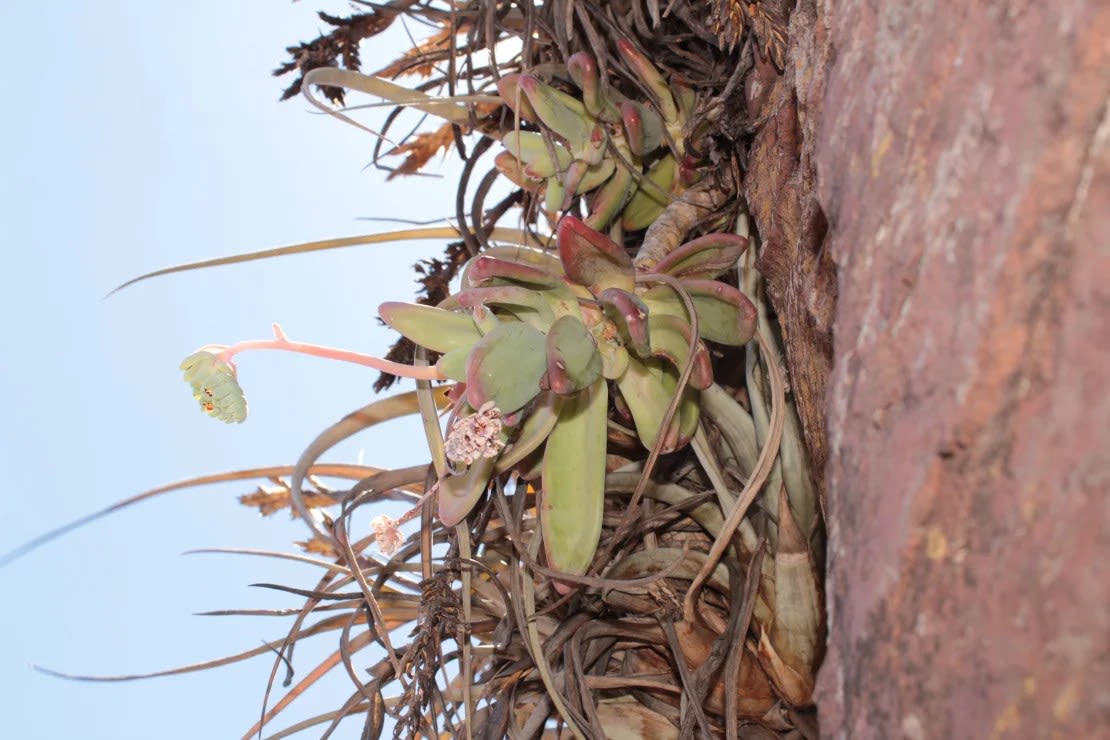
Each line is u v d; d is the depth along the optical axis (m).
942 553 0.46
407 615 0.81
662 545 0.74
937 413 0.47
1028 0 0.46
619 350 0.67
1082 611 0.41
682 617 0.69
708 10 0.77
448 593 0.70
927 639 0.46
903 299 0.48
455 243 0.87
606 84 0.77
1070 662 0.41
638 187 0.79
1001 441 0.45
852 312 0.50
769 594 0.69
